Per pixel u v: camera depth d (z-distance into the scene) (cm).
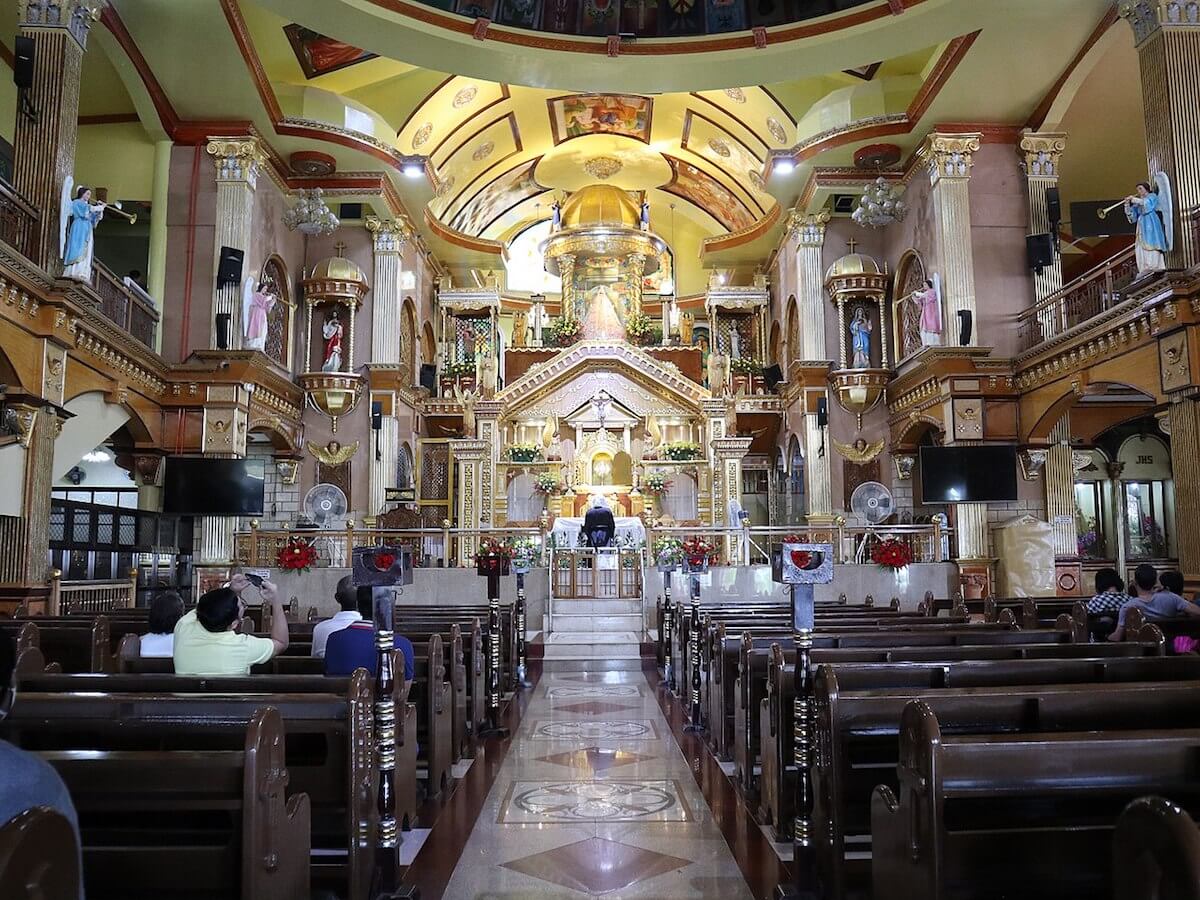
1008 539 1498
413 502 1886
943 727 359
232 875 301
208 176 1602
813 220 1988
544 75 1515
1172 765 285
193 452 1499
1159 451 2161
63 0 1155
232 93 1528
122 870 300
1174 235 1126
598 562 1580
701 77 1521
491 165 2433
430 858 498
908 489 1850
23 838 139
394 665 512
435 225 2386
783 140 2014
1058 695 358
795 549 459
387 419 1919
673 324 2691
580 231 2552
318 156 1747
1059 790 283
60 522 1345
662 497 2212
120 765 291
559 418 2347
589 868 481
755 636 684
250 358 1515
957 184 1636
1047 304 1503
